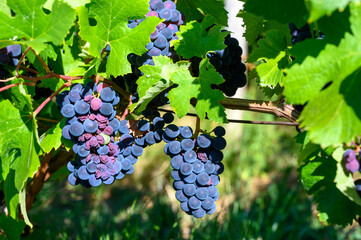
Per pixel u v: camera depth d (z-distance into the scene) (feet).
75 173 3.45
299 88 2.91
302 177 3.41
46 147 3.45
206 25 3.41
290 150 11.75
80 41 3.69
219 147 3.43
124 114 3.54
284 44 3.61
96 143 3.32
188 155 3.40
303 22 3.06
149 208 8.86
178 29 3.51
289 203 8.84
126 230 6.51
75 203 8.54
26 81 3.55
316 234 8.00
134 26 3.41
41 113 4.17
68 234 7.66
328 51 2.91
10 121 3.37
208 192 3.44
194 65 3.54
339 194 3.38
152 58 3.43
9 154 3.44
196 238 7.06
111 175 3.39
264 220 8.34
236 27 9.39
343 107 2.87
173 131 3.42
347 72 2.89
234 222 7.88
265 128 11.76
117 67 3.40
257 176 11.06
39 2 3.14
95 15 3.37
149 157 11.55
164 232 7.80
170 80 3.36
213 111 3.34
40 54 3.48
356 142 3.13
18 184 3.32
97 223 8.29
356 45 2.90
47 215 7.70
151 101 3.54
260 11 2.98
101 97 3.33
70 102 3.35
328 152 3.18
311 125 2.88
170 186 9.52
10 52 3.41
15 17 3.15
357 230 8.42
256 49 3.66
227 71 3.61
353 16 2.89
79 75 3.52
